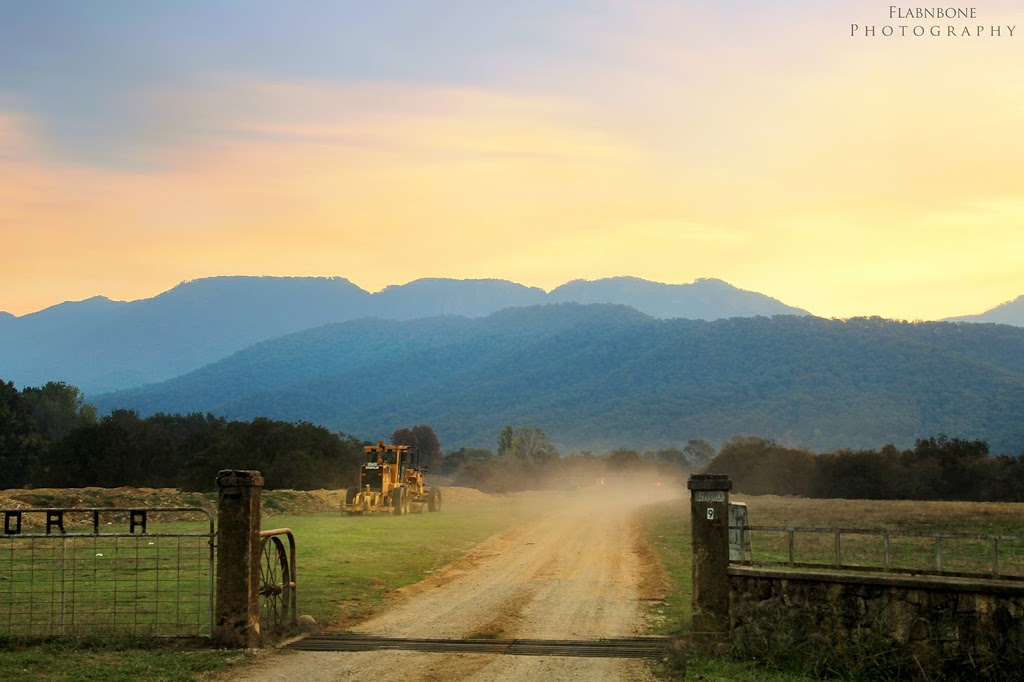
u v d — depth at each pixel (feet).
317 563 77.41
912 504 185.16
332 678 38.63
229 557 44.21
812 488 253.03
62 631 45.11
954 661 37.47
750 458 273.75
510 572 75.41
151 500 137.39
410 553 87.92
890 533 40.83
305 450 220.64
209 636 44.09
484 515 157.38
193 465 212.43
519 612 55.47
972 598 37.42
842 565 42.04
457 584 68.13
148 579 63.67
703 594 42.65
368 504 153.28
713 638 42.11
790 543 42.88
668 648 42.98
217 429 256.93
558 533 116.47
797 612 40.83
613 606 57.62
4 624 47.09
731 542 43.60
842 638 39.73
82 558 74.79
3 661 40.47
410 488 168.96
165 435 250.37
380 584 66.80
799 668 39.63
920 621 38.32
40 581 62.64
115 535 44.88
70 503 130.72
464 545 99.09
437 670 40.16
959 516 143.23
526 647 45.03
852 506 177.68
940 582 37.76
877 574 39.83
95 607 51.29
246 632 43.91
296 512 158.71
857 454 253.65
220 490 44.52
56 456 207.51
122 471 210.59
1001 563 70.95
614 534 114.73
